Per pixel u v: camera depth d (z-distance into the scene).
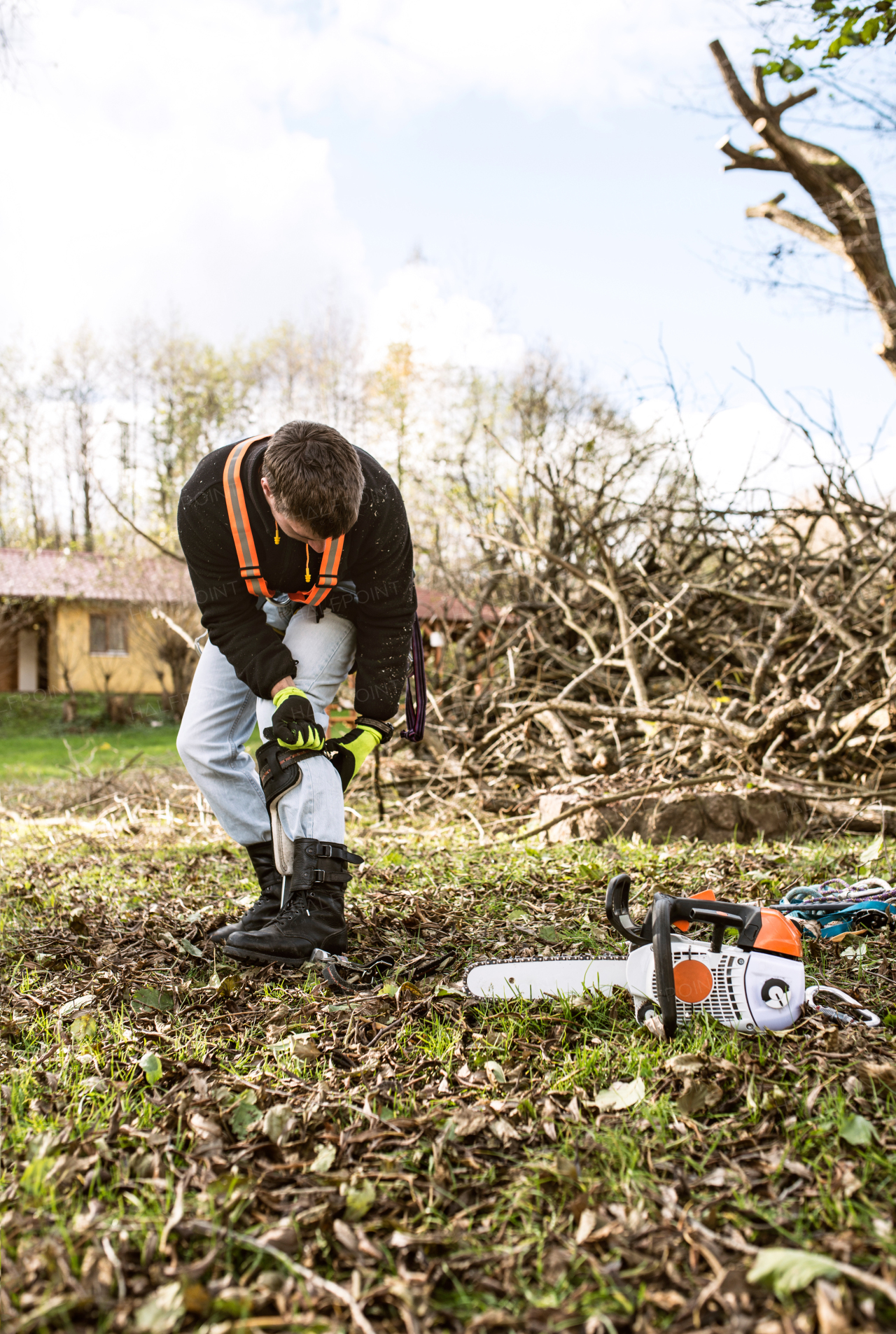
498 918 2.96
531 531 6.88
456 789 6.08
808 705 4.73
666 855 3.83
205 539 2.39
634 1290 1.16
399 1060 1.85
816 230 9.02
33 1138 1.55
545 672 7.13
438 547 8.81
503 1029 1.99
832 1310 1.05
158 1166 1.46
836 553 7.76
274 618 2.60
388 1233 1.29
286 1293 1.16
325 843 2.47
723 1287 1.13
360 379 25.94
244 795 2.78
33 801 6.91
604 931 2.71
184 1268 1.20
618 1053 1.84
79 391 28.70
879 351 8.29
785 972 1.87
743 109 8.66
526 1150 1.49
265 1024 2.09
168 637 17.27
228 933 2.73
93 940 2.88
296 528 2.20
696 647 6.76
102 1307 1.14
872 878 3.06
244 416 27.50
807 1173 1.37
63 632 21.19
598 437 7.89
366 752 2.64
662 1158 1.45
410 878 3.61
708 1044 1.80
